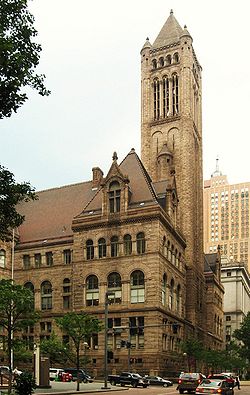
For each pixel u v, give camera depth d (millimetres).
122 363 80312
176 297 92062
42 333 90188
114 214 86375
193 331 101500
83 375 74000
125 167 94125
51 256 94188
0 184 29391
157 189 94875
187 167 109438
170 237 90125
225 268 195625
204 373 105250
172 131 113250
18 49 27781
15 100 27047
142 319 80688
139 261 82750
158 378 70938
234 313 190625
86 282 86875
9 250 96062
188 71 115125
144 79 119688
